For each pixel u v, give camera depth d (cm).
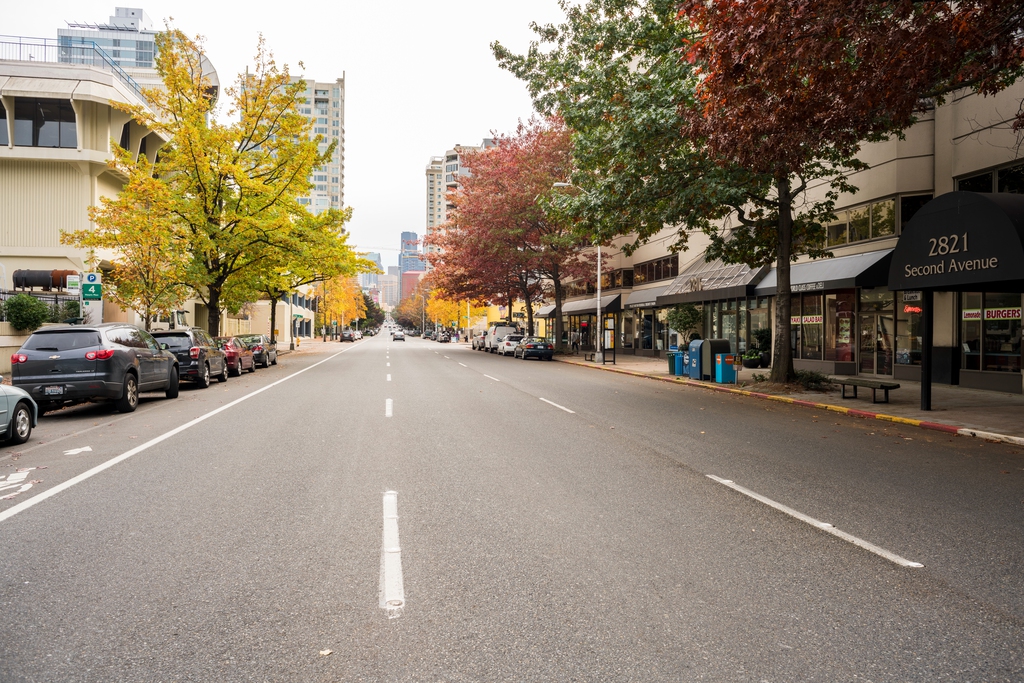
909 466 795
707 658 323
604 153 1614
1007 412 1248
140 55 11512
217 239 2469
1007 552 482
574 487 674
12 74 2730
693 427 1113
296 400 1504
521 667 314
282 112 2691
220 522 546
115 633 349
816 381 1702
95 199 2872
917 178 1822
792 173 1683
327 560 458
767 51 858
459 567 445
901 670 313
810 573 438
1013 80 1075
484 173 3897
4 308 2000
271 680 303
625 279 4059
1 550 477
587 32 1568
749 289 2498
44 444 938
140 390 1370
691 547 489
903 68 886
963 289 1299
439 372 2531
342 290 8225
